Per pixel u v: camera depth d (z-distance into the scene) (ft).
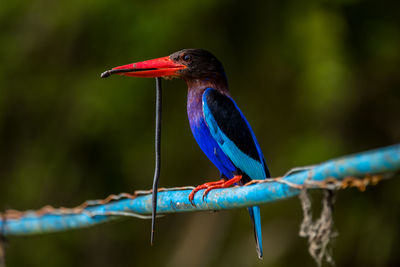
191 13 41.14
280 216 46.73
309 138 42.39
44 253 44.39
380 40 41.70
